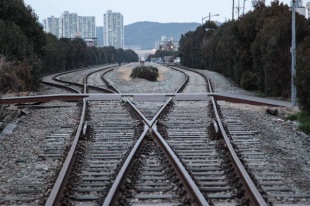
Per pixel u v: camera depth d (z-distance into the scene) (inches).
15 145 1888.5
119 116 2623.0
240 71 4837.6
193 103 3257.9
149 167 1461.6
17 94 3727.9
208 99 3383.4
